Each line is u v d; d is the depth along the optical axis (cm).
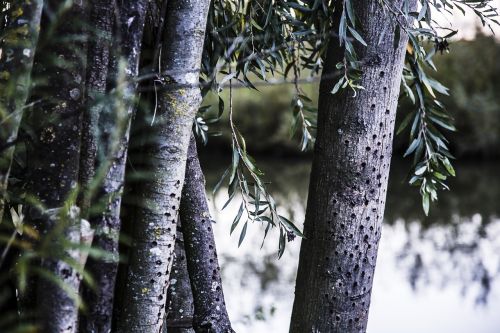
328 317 275
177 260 289
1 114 176
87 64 197
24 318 190
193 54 227
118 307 230
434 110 306
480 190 1210
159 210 224
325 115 273
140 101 215
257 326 496
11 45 179
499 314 547
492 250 768
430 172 302
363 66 266
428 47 537
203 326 268
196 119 312
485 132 1608
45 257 172
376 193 272
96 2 197
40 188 186
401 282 645
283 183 1303
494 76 1609
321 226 274
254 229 844
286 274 645
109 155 180
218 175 1315
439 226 909
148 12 238
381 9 264
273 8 287
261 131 1797
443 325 519
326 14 283
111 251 197
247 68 279
